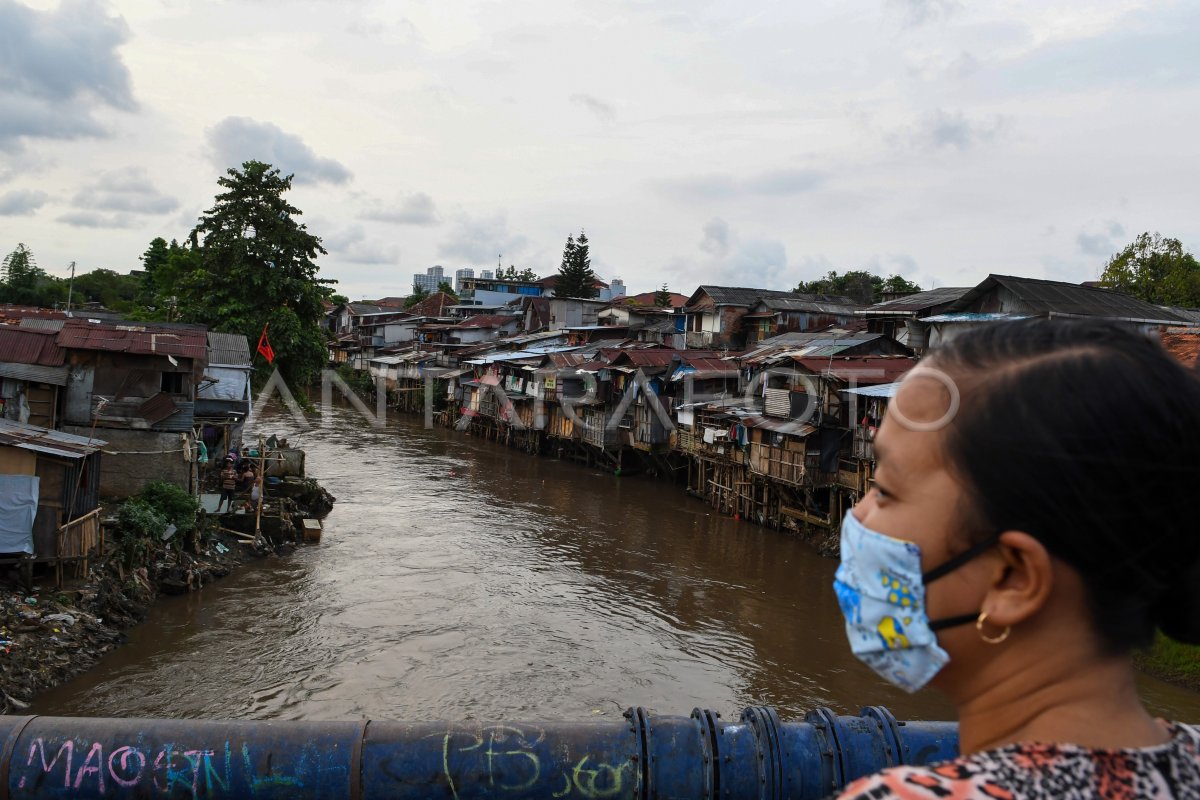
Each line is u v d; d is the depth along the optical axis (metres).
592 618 16.83
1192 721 12.55
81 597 14.25
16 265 58.59
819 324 35.72
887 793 0.81
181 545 17.84
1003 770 0.82
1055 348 0.96
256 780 3.47
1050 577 0.89
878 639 1.01
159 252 58.22
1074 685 0.92
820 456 23.69
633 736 3.68
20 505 13.52
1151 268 28.66
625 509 28.09
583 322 52.22
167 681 12.84
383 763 3.53
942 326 23.48
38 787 3.44
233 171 31.08
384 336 62.09
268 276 30.72
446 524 24.09
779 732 3.66
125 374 19.34
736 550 23.00
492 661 14.34
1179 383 0.89
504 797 3.53
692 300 39.50
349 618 15.98
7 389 18.56
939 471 0.95
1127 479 0.84
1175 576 0.87
